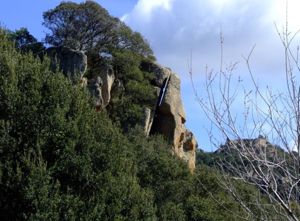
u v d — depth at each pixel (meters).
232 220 20.64
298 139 5.86
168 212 32.47
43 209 16.62
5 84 18.61
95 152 18.94
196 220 32.28
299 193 5.83
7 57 19.27
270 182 5.90
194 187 35.41
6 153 17.50
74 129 18.64
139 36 66.75
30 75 19.25
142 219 19.19
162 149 47.34
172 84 64.62
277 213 5.98
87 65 59.31
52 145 18.22
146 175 37.12
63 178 18.02
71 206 17.11
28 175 16.88
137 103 60.97
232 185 6.18
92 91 55.28
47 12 63.50
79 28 63.72
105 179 18.38
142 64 65.69
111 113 58.19
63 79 20.08
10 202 16.77
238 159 6.27
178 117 63.12
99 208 17.69
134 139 46.19
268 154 6.16
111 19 64.88
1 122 17.81
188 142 64.88
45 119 18.38
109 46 63.91
